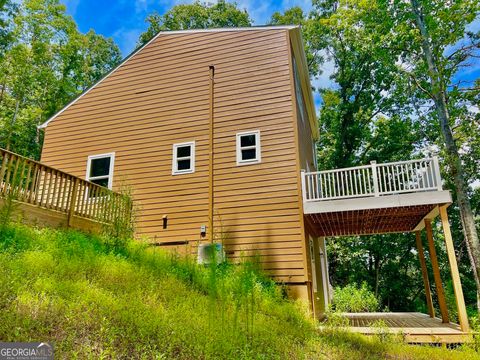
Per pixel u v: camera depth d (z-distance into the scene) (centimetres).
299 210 954
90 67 2859
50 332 377
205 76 1180
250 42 1165
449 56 1233
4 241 601
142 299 536
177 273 720
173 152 1135
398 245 2242
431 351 630
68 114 1308
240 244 977
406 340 740
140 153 1171
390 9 1276
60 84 2391
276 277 919
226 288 615
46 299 433
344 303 1669
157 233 1066
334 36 2331
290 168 1001
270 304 696
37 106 2322
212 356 409
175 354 404
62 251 638
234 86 1135
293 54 1224
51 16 2247
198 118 1142
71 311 421
